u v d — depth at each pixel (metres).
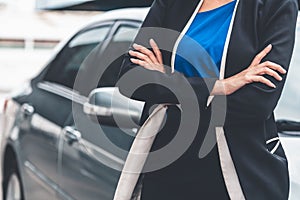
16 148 5.04
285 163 2.39
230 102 2.26
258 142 2.33
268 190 2.32
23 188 4.96
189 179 2.38
